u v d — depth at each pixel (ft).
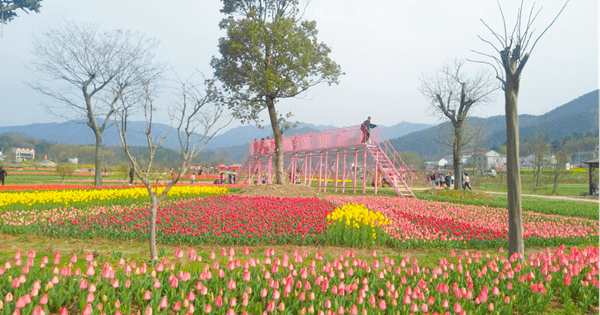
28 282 16.38
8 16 81.00
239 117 90.33
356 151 85.20
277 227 35.53
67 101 96.43
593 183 113.39
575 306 18.57
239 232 33.68
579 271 20.38
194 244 32.01
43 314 11.96
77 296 16.46
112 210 45.65
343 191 86.48
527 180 193.26
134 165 22.59
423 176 185.98
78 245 30.71
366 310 15.37
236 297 17.34
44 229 34.09
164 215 39.60
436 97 98.73
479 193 87.97
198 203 50.90
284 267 21.12
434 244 33.06
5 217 38.70
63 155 412.98
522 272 21.89
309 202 52.26
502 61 27.17
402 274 20.84
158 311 14.58
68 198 54.34
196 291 17.46
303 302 16.24
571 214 61.57
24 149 520.42
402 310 15.94
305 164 102.06
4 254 25.76
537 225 45.70
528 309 17.57
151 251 23.25
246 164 125.70
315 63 86.28
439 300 16.99
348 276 19.24
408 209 55.72
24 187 79.30
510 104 26.58
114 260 23.89
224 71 86.43
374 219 32.91
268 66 85.20
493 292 16.80
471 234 35.37
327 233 33.55
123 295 15.74
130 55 93.61
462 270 21.04
